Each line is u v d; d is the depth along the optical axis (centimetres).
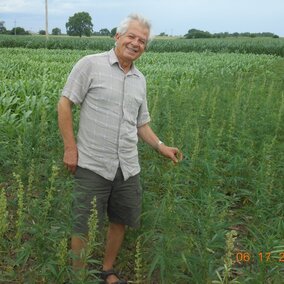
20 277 325
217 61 2481
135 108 356
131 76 350
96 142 347
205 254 312
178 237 329
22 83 1044
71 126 349
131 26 330
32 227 316
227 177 556
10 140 621
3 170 558
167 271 318
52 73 1415
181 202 370
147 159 555
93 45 4722
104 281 383
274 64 2578
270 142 635
